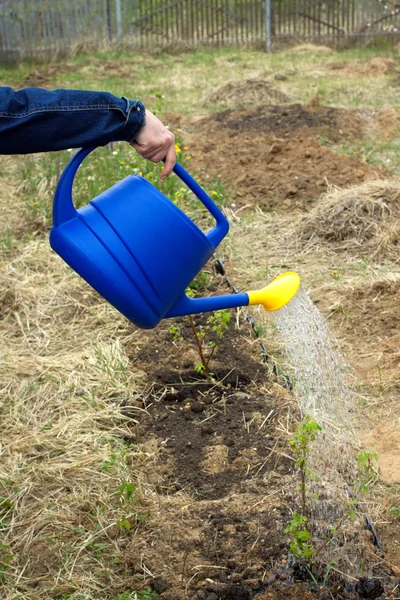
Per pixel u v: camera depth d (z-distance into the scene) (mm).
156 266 1960
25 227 4359
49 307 3428
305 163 5070
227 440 2633
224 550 2270
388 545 2287
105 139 1903
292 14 10641
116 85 8469
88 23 10648
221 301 2047
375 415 2727
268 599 2162
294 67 8805
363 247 3895
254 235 4180
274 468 2514
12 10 10188
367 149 5488
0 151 1886
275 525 2318
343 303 3342
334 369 2723
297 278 2092
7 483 2496
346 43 10664
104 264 1934
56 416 2771
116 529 2346
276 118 6281
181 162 5250
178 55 10570
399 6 10484
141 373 2969
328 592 2166
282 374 2914
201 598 2170
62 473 2529
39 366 2998
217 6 10688
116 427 2705
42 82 8812
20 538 2338
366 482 2438
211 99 7297
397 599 2156
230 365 2980
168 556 2268
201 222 4332
